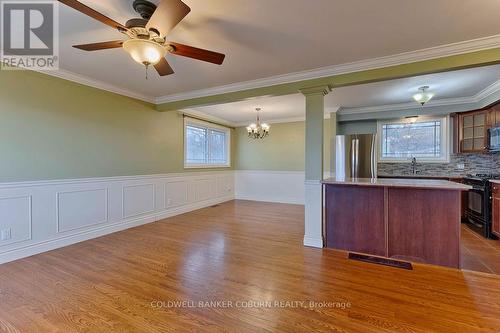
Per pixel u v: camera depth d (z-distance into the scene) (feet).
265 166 23.22
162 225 14.56
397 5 6.34
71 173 11.31
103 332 5.53
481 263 9.22
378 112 17.56
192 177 19.03
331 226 10.82
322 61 9.73
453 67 8.55
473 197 13.96
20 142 9.62
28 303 6.61
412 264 9.14
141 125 14.79
